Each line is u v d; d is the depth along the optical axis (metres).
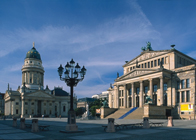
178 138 21.33
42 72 166.50
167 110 75.50
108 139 21.20
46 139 21.70
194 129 30.84
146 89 87.50
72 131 27.66
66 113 168.12
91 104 156.88
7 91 161.00
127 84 91.56
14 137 23.53
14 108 144.75
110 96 120.56
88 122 53.72
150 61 87.25
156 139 20.81
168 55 79.75
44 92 156.25
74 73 29.45
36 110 149.50
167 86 78.00
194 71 70.12
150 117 64.62
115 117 75.38
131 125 33.91
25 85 156.00
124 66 101.12
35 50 169.62
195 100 68.44
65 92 183.62
